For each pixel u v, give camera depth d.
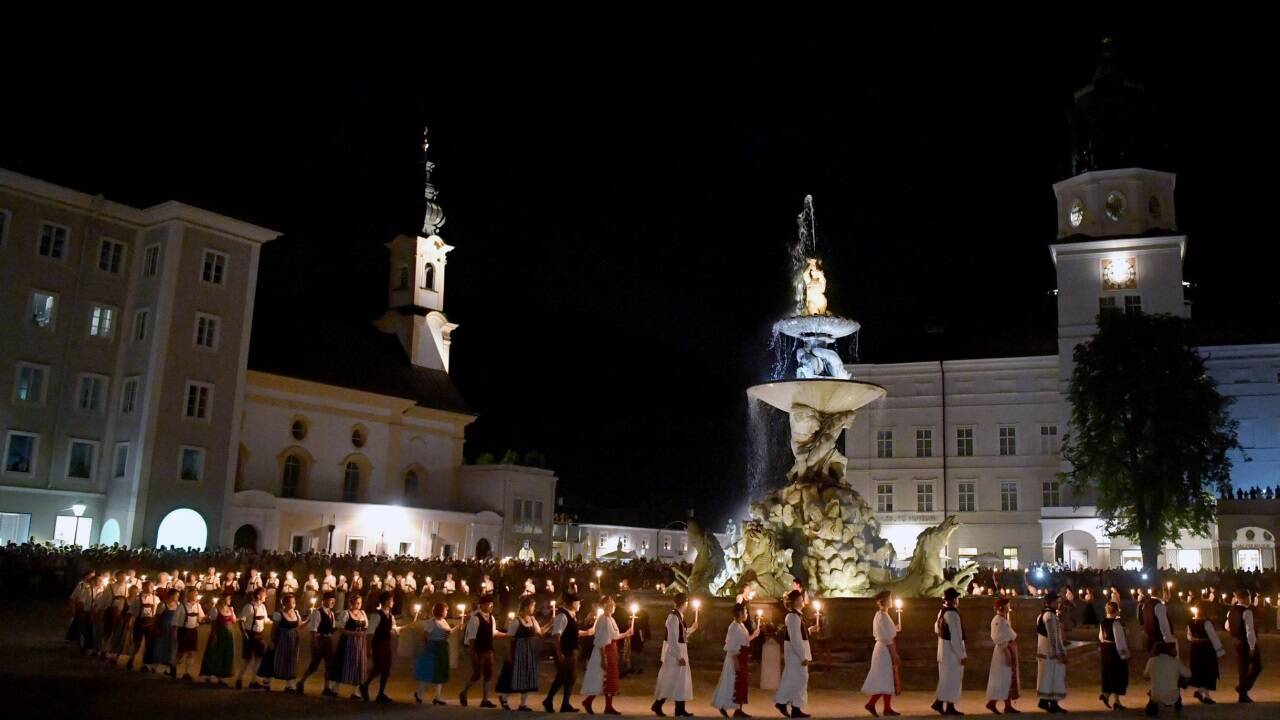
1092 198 66.75
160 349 50.88
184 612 20.34
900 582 24.47
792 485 25.58
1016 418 67.00
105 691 17.95
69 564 38.94
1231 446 52.41
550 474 74.69
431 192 79.31
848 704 17.48
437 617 17.69
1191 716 17.00
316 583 32.69
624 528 89.81
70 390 49.84
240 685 19.31
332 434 62.97
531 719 15.78
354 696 18.41
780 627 19.69
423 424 70.25
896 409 69.50
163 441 50.56
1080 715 16.89
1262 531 55.38
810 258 27.98
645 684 20.39
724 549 26.69
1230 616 19.72
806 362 27.17
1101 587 45.91
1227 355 63.72
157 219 52.75
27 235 48.88
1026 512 65.69
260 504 55.94
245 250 55.38
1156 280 63.94
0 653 23.64
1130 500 51.97
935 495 67.56
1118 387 52.09
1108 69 69.31
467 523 67.94
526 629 17.14
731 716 16.28
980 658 22.00
